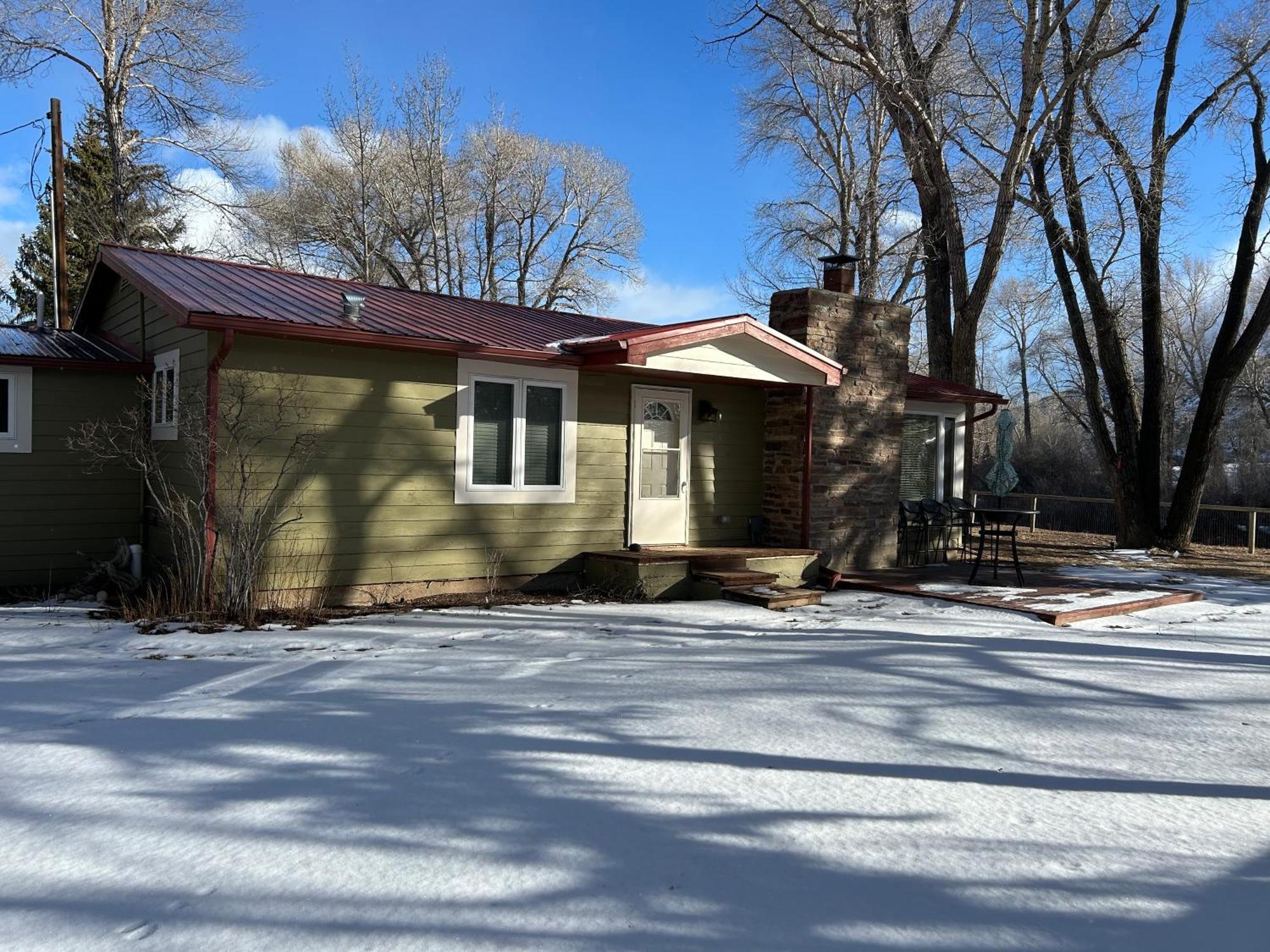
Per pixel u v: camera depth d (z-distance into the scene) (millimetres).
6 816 3926
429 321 10688
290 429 9234
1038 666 7496
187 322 8234
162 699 5875
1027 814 4219
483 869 3484
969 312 18562
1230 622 10297
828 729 5500
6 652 7191
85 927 3014
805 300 12539
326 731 5219
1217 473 33750
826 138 28750
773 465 13211
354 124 32625
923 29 20156
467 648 7750
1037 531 23750
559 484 11266
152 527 10578
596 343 10531
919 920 3172
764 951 2949
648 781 4512
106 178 25031
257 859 3535
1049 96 18859
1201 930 3148
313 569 9414
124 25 22469
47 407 10398
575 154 36500
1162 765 5008
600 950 2924
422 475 10133
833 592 11773
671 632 8719
